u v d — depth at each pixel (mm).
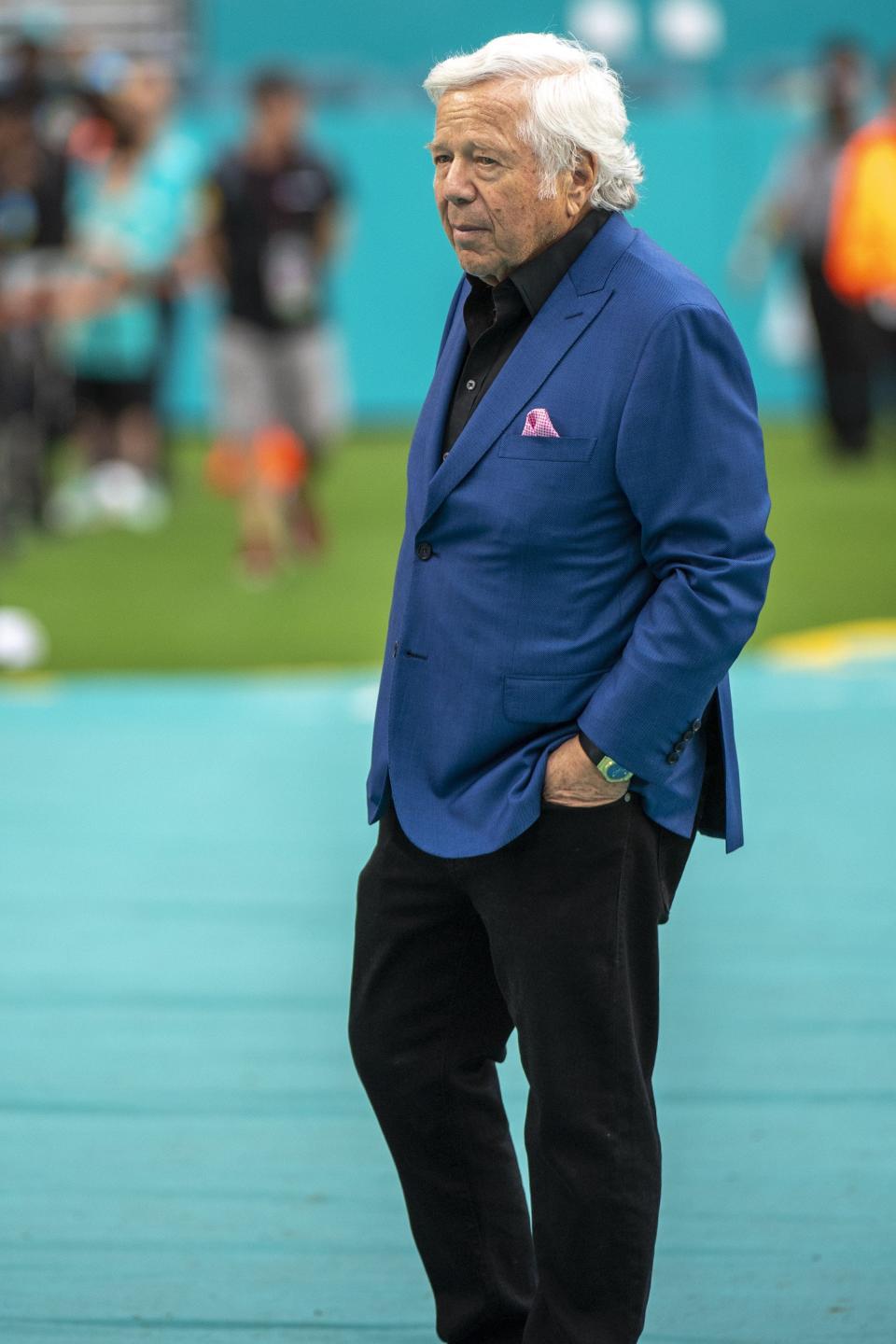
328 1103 15781
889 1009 17641
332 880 21891
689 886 21422
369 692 31312
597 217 9930
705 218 63000
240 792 25703
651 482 9562
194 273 41969
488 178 9594
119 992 18391
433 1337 12047
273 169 38875
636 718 9516
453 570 9961
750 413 9727
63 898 21312
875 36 64750
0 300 41000
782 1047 16766
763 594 9633
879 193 52438
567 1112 9883
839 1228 13414
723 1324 12094
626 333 9594
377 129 63125
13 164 40000
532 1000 9883
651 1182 10016
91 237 41344
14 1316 12305
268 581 39500
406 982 10570
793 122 62500
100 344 46062
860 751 27203
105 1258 13109
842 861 22188
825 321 53656
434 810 10078
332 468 56094
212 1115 15547
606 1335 10031
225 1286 12711
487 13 66250
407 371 64438
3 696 31516
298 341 39375
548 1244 10055
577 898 9812
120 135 41094
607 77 9773
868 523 44594
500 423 9773
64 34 67125
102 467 47469
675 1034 17109
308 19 66812
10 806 25188
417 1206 10828
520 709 9836
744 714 29547
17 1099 15898
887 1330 12016
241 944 19766
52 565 41406
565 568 9766
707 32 64438
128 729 29297
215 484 46125
